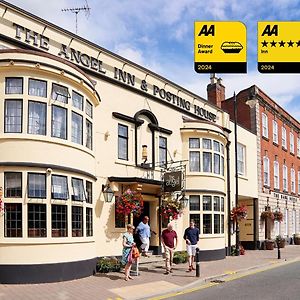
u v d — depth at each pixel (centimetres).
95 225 1625
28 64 1347
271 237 3222
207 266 1895
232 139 2753
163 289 1308
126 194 1709
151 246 1970
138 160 1903
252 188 2998
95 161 1656
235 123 2642
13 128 1334
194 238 1700
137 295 1211
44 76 1381
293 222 3775
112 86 1802
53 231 1352
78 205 1445
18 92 1345
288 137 3838
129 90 1892
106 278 1449
